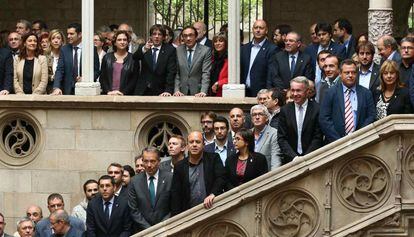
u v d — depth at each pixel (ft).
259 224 65.36
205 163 67.77
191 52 82.74
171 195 68.59
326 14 107.14
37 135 84.94
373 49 71.41
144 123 83.71
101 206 71.51
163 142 83.66
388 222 64.18
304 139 68.39
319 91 72.59
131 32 87.25
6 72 84.38
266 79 81.15
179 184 67.97
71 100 83.76
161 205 70.28
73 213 76.18
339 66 73.31
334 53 79.41
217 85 82.23
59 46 85.56
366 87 70.69
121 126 84.07
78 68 84.74
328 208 64.59
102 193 71.26
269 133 69.72
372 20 81.92
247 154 67.67
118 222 71.15
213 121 73.41
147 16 109.60
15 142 85.35
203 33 84.94
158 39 82.79
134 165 83.76
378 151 64.08
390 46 71.51
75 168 84.84
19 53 84.79
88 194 74.79
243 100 81.10
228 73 81.71
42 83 84.43
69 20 108.37
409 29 110.73
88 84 83.76
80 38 84.99
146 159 70.49
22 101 84.07
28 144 85.35
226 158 69.72
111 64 83.61
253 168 67.36
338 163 64.49
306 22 107.45
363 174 64.34
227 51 82.38
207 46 83.10
